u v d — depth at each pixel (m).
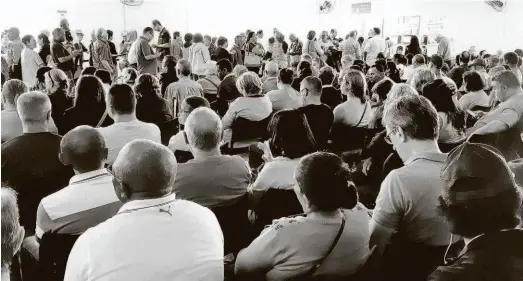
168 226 1.48
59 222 1.92
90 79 3.73
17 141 2.45
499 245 1.01
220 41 9.45
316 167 1.56
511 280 0.98
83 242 1.45
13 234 1.22
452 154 1.13
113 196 1.99
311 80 3.58
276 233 1.62
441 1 13.45
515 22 12.72
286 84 4.56
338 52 10.06
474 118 3.96
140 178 1.50
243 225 2.32
